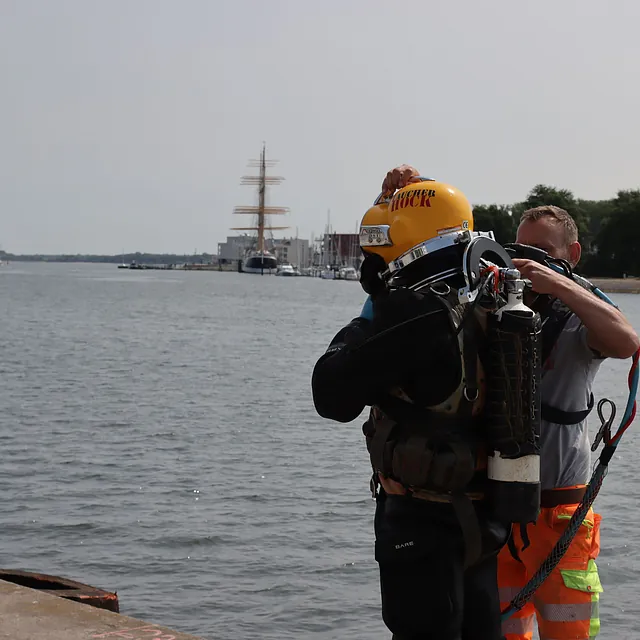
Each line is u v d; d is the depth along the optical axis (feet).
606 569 27.20
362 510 34.55
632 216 350.02
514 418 9.25
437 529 9.35
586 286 11.75
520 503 9.30
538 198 264.72
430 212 9.86
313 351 111.34
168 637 11.16
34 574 14.47
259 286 457.27
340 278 612.29
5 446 47.19
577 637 11.91
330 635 23.34
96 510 34.63
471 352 9.28
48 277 631.15
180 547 30.22
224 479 39.73
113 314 196.03
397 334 9.26
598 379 80.64
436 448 9.22
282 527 32.37
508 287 9.48
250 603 25.40
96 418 56.85
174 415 58.18
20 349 110.22
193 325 162.50
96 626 11.48
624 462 41.45
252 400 65.51
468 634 9.69
